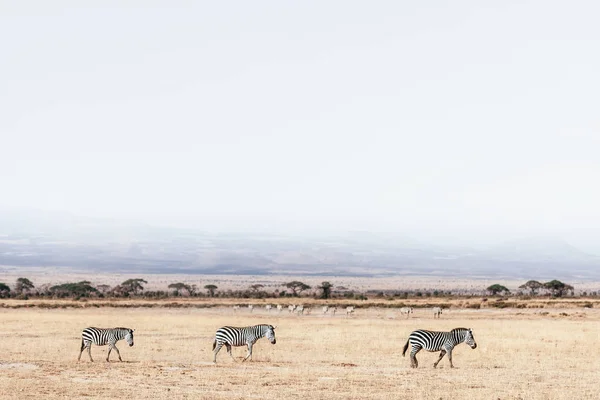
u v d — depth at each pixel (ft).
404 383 122.62
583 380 127.13
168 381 124.16
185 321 286.05
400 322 290.35
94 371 135.95
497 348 181.57
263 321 295.48
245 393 113.19
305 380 125.49
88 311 381.19
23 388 116.16
